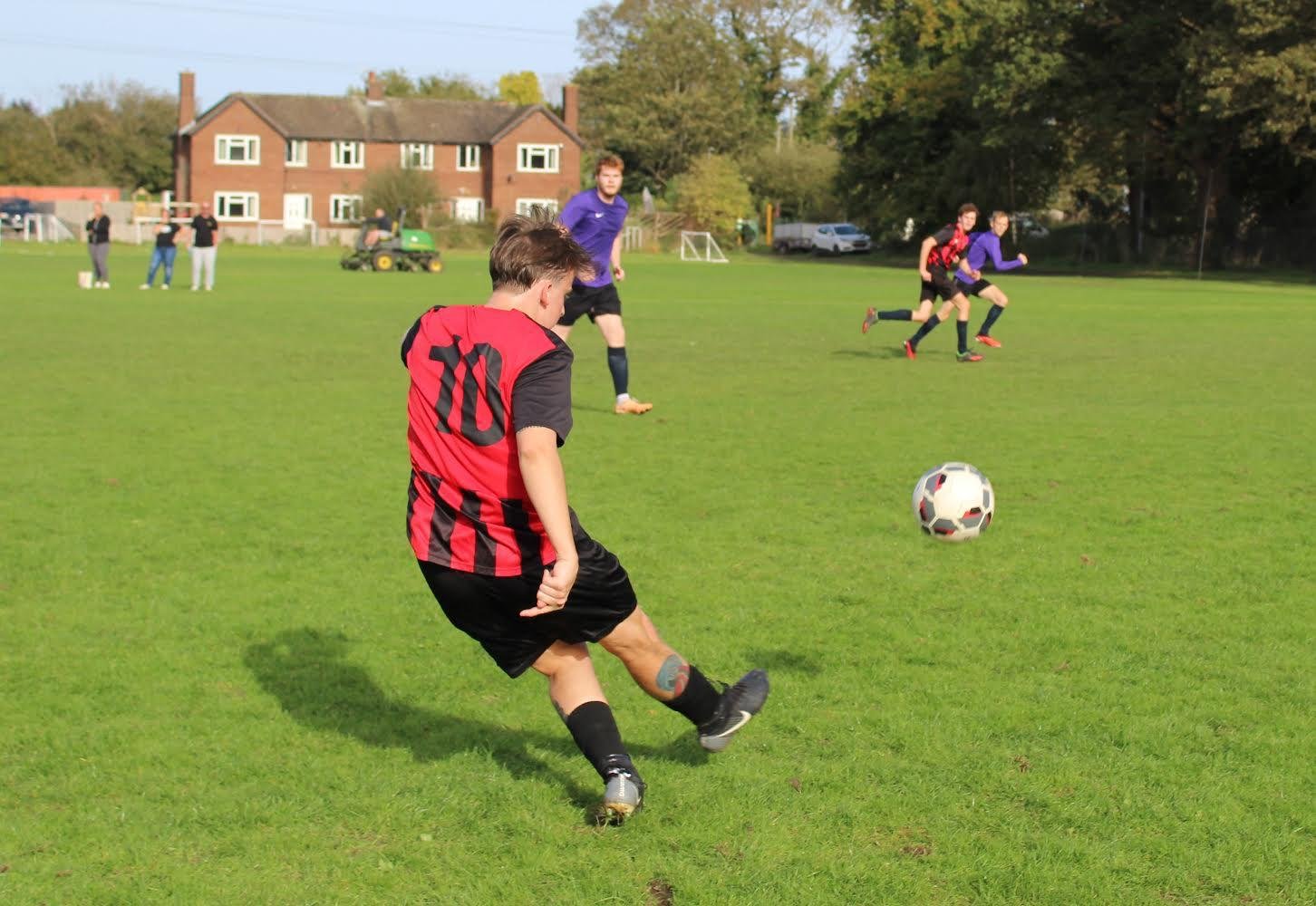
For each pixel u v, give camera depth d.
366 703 4.72
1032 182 57.41
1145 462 9.41
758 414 11.78
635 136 90.44
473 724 4.55
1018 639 5.45
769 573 6.46
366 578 6.35
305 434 10.48
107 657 5.17
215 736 4.39
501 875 3.45
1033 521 7.57
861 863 3.51
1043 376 14.90
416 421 3.59
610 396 12.99
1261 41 39.50
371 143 81.19
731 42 93.06
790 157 85.75
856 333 21.02
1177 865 3.53
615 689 4.94
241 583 6.24
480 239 70.50
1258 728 4.48
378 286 32.91
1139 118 45.94
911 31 62.53
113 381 13.59
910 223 67.62
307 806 3.85
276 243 71.44
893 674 5.02
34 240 65.50
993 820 3.78
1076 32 46.72
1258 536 7.23
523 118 81.38
